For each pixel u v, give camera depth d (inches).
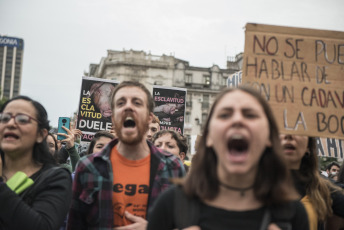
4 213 74.5
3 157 90.6
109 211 88.8
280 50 90.4
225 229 56.6
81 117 212.8
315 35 91.5
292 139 90.3
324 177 107.3
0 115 86.4
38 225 74.7
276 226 56.8
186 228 57.9
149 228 64.1
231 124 56.5
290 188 61.0
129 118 95.0
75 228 92.5
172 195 63.4
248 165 56.7
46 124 91.7
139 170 94.7
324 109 88.3
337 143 191.0
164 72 1600.6
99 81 216.1
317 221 86.8
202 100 1609.3
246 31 90.8
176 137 151.9
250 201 59.6
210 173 62.1
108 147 97.0
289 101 88.0
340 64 90.7
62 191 83.0
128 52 1583.4
